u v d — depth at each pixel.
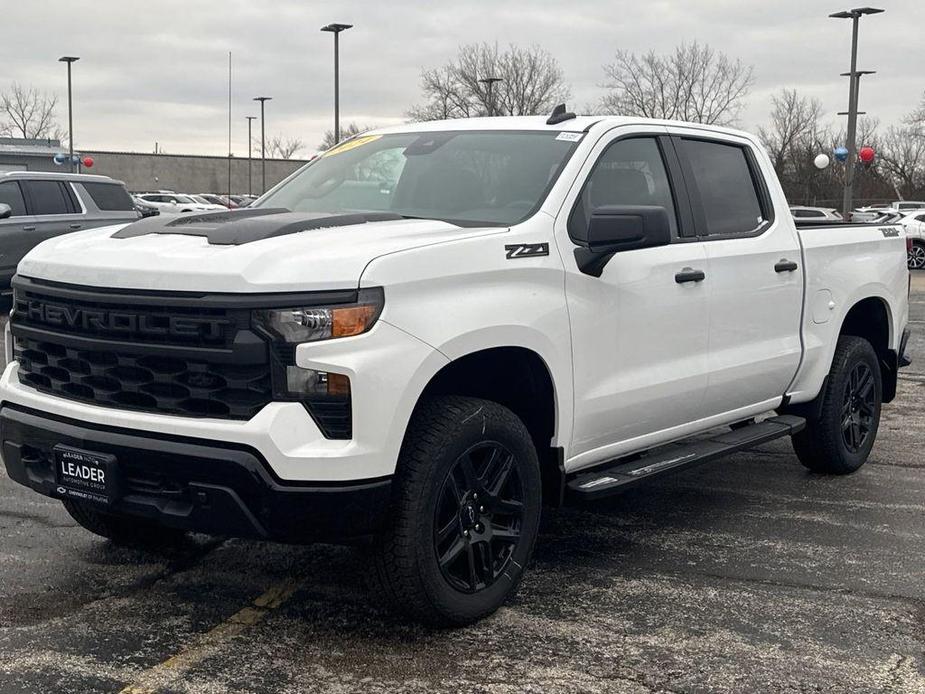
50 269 3.99
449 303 3.81
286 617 4.11
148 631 3.96
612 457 4.76
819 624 4.13
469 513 3.96
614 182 4.79
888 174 68.25
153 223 4.35
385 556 3.75
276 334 3.52
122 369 3.78
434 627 3.98
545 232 4.27
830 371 6.20
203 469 3.57
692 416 5.14
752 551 5.03
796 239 5.78
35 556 4.79
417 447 3.76
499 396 4.43
